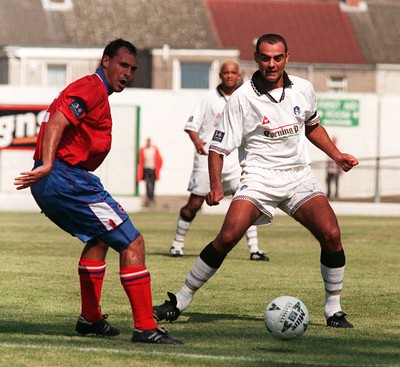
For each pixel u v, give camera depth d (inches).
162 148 4500.5
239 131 983.0
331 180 4222.4
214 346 846.5
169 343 852.0
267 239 2250.2
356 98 4613.7
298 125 985.5
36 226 2536.9
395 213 3550.7
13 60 6127.0
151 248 1942.7
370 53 7465.6
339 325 980.6
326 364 767.1
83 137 841.5
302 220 988.6
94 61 6289.4
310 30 7485.2
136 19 7263.8
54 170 842.2
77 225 853.2
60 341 860.0
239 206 974.4
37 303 1126.4
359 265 1662.2
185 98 4493.1
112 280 1366.9
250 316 1052.5
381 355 818.2
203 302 1162.0
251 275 1464.1
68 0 7209.6
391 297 1235.9
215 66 6717.5
